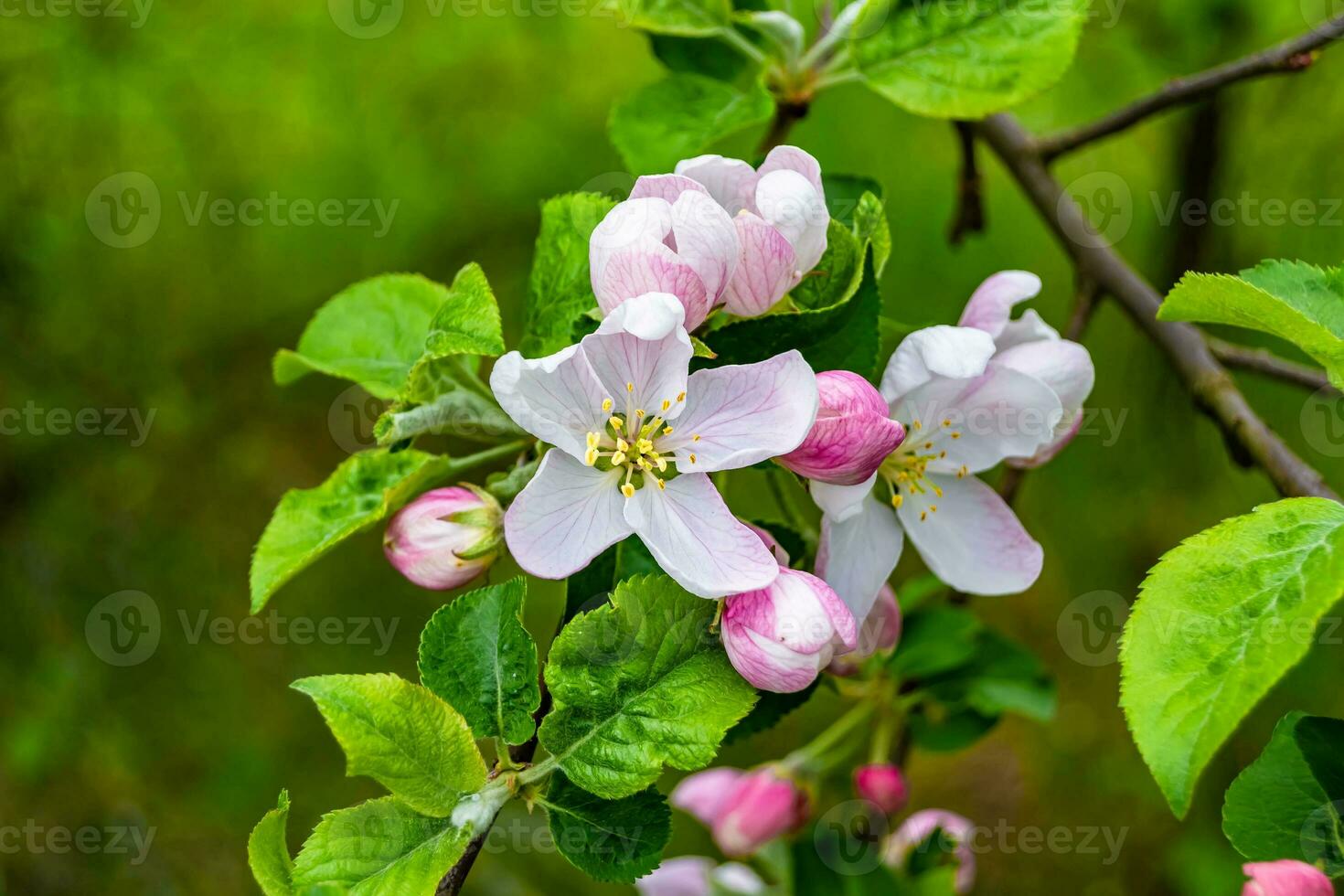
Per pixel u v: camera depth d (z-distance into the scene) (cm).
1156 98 65
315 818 120
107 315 118
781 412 54
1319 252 112
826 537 55
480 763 53
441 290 61
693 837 124
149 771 117
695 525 54
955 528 57
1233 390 63
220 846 116
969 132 68
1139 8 99
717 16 62
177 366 120
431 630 53
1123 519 128
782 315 55
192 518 125
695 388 54
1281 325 54
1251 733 122
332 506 58
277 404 128
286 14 113
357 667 127
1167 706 52
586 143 122
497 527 56
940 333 55
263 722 124
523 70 122
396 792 53
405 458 59
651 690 53
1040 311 127
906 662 66
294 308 125
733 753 126
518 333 118
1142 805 128
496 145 123
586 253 57
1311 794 54
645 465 54
